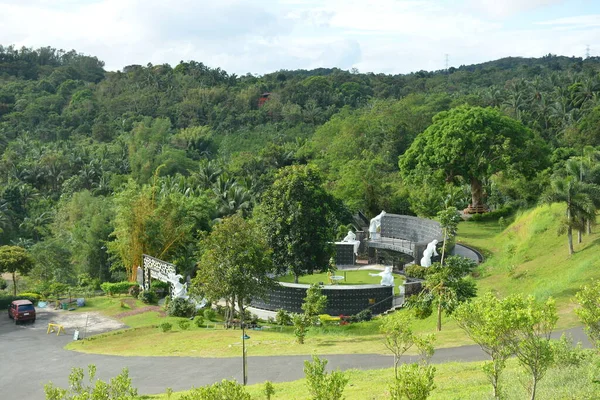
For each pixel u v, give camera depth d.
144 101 127.06
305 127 117.31
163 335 34.25
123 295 47.44
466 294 30.64
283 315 36.75
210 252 34.31
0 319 40.84
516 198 70.19
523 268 41.25
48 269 54.38
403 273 50.00
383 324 17.62
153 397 20.92
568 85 111.50
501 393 15.42
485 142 66.31
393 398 13.27
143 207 50.81
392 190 71.94
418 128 96.88
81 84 145.62
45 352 31.27
